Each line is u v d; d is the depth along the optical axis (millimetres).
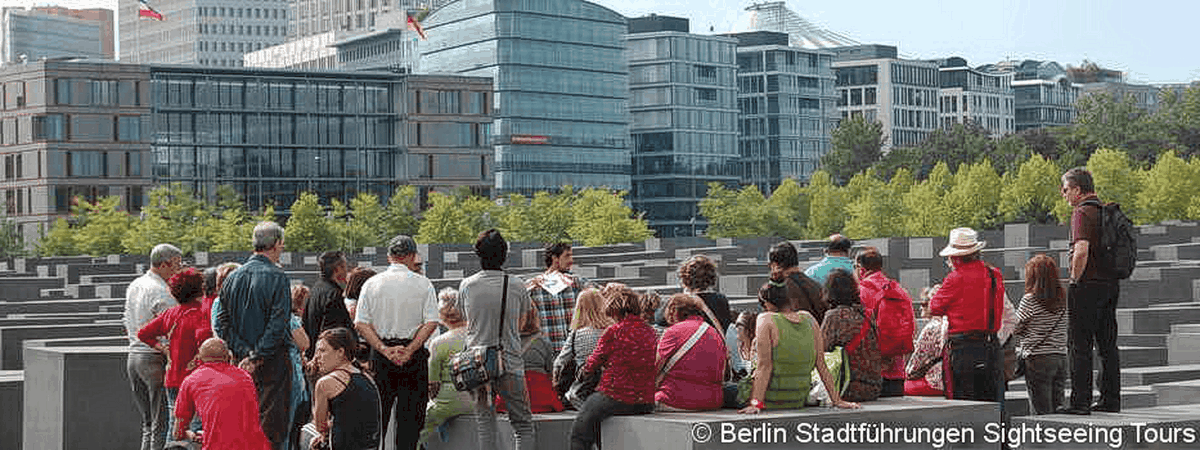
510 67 180500
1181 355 24531
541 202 124062
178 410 12656
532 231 122812
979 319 14008
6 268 80500
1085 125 166000
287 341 13508
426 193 160375
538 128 182500
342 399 12945
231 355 13352
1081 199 13164
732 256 53906
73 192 144375
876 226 125812
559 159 184375
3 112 147750
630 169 197000
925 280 35781
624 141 191000
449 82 161875
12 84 146750
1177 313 27781
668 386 13469
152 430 15195
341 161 158250
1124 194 117812
